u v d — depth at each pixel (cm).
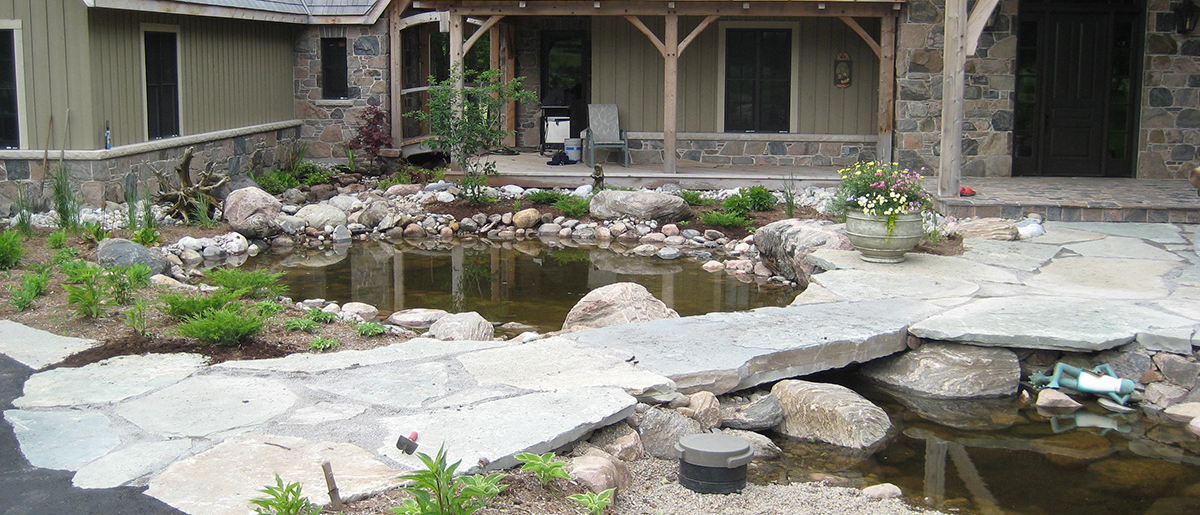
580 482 452
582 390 551
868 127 1574
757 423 603
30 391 552
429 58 2034
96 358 617
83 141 1266
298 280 1062
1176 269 901
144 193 1373
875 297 802
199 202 1311
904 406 672
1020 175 1443
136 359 616
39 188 1280
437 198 1438
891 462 571
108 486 426
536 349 643
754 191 1341
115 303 744
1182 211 1135
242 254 1212
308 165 1714
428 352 632
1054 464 572
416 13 1919
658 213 1325
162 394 546
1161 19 1365
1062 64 1412
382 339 696
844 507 491
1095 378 678
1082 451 594
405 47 1906
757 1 1394
